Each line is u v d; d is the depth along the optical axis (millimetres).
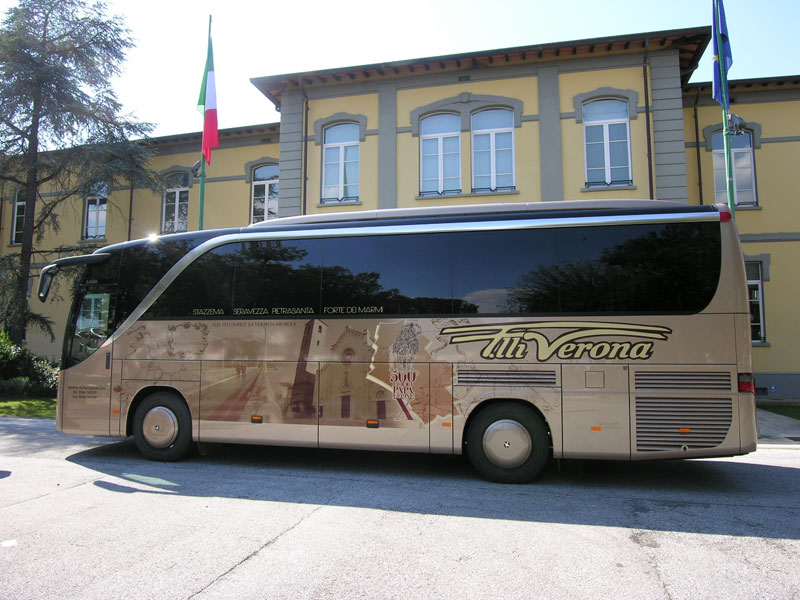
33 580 3551
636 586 3510
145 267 7570
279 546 4188
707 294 5898
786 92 15367
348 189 15195
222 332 7109
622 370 5941
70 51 17469
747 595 3387
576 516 4980
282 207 15383
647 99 13461
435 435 6312
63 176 18625
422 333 6434
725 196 15500
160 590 3408
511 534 4484
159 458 7312
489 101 14281
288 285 6945
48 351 20391
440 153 14664
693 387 5816
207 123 14914
